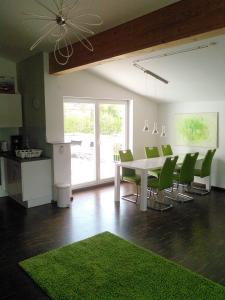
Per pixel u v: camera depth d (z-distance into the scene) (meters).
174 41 2.91
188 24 2.74
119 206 4.84
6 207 4.80
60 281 2.59
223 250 3.24
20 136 5.64
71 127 5.69
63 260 2.98
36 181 4.78
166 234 3.68
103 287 2.50
